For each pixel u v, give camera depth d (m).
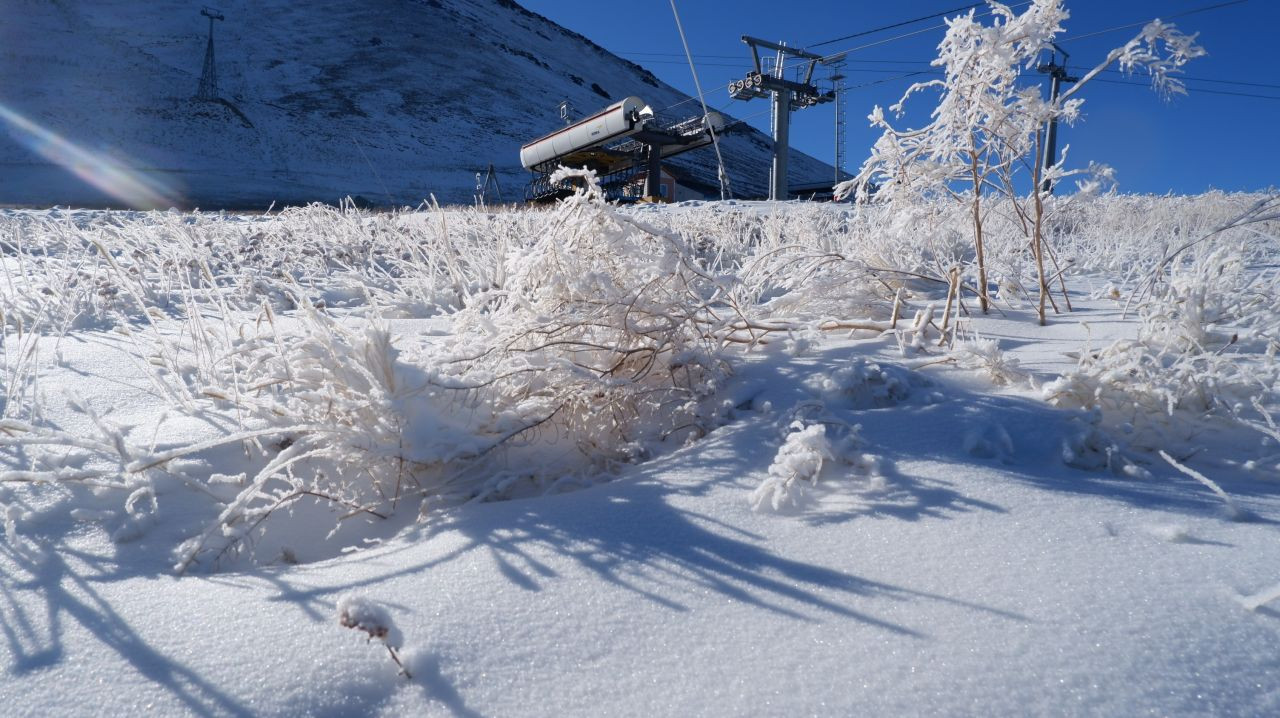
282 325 3.75
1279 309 2.96
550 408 2.30
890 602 1.29
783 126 31.25
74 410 2.46
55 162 54.03
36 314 3.96
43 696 1.12
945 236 4.97
